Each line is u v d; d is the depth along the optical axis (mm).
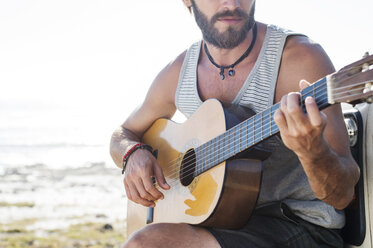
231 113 1786
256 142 1515
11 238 5246
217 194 1670
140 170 1979
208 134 1824
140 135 2396
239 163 1660
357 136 1689
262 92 1802
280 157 1785
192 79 2068
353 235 1701
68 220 6152
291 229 1693
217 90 1961
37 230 5617
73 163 13180
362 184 1657
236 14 1785
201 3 1858
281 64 1778
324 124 1231
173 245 1626
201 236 1652
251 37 1876
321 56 1716
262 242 1653
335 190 1471
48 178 10227
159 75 2297
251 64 1868
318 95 1260
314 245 1693
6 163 13289
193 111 2068
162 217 2033
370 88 1139
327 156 1368
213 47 1933
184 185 1930
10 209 6891
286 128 1293
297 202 1723
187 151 1945
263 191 1783
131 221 2322
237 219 1667
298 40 1780
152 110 2328
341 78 1193
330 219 1662
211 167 1729
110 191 8531
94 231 5562
